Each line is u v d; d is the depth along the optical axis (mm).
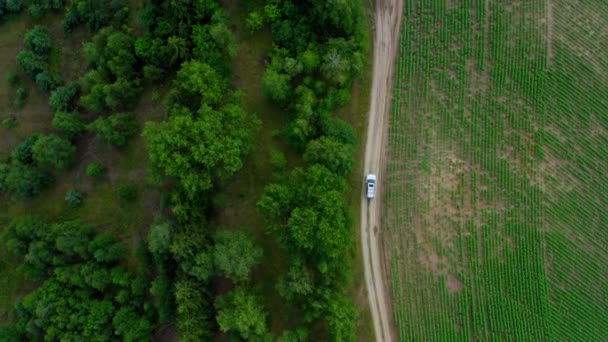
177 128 44500
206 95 47125
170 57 51094
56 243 49062
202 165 46375
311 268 49000
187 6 49656
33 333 48906
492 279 52406
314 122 50906
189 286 47312
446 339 51844
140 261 51312
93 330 47812
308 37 51688
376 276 52906
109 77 52344
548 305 52094
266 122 53812
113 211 54125
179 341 51094
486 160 53469
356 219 53250
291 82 52438
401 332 52000
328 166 48344
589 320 52031
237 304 45938
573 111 54062
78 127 52500
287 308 51969
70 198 53188
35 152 50312
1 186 52438
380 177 53688
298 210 44938
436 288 52438
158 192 53656
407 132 53844
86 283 49031
